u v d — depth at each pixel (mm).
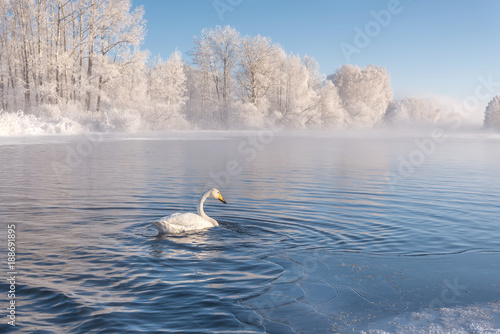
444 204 10273
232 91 65812
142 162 18719
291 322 4184
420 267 5816
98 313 4195
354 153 26016
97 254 6137
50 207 9344
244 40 63562
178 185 12586
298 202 10359
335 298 4777
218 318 4176
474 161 21922
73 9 44844
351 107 74375
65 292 4695
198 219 7781
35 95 47125
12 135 35125
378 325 4215
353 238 7242
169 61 67000
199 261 5898
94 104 50875
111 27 46531
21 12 45000
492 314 4477
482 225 8195
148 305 4426
